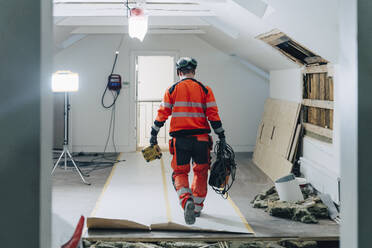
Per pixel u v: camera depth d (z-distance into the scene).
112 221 3.74
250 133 9.04
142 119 10.58
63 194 5.20
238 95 8.99
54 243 2.67
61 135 8.80
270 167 6.54
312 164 5.36
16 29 1.34
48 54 1.42
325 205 4.33
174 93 4.04
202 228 3.76
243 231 3.71
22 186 1.36
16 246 1.36
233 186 5.73
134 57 8.80
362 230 1.48
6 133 1.35
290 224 3.99
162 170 6.90
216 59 8.94
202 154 4.04
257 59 7.53
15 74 1.35
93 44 8.72
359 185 1.48
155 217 4.17
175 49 8.88
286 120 6.38
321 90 5.29
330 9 3.28
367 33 1.46
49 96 1.43
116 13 6.21
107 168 7.04
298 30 4.28
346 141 1.55
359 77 1.47
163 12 6.20
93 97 8.77
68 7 6.13
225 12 5.50
